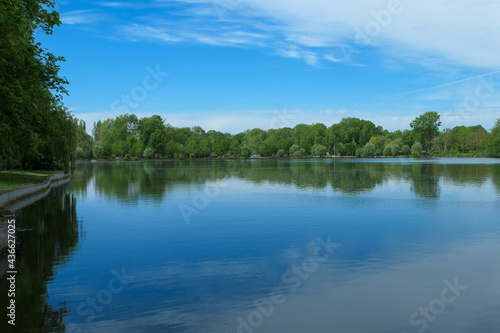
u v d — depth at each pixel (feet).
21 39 51.70
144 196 90.48
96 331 23.21
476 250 40.40
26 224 56.70
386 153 486.38
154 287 30.48
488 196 85.35
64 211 68.69
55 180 137.18
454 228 51.57
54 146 119.34
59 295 28.89
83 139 393.50
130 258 38.58
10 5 42.22
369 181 126.00
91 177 157.99
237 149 523.29
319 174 163.73
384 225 53.98
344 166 239.91
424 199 81.05
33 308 26.53
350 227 52.80
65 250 41.88
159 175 169.27
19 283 31.48
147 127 459.32
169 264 36.60
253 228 52.80
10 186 89.25
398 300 27.53
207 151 500.74
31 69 50.24
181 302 27.50
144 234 49.57
